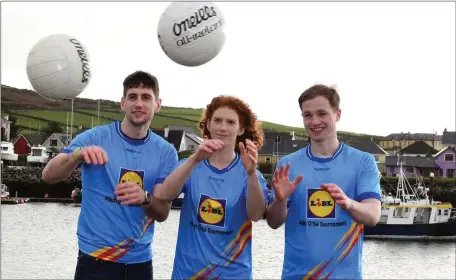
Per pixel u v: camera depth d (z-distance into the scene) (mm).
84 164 6191
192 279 5652
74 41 6891
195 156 5371
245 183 5719
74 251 32156
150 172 6160
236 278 5664
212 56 6820
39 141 103688
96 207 6078
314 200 5699
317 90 5688
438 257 35844
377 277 29703
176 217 46844
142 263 6254
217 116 5703
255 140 6047
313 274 5633
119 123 6305
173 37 6594
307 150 5910
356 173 5750
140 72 6078
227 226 5645
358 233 5703
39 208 58406
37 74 6719
